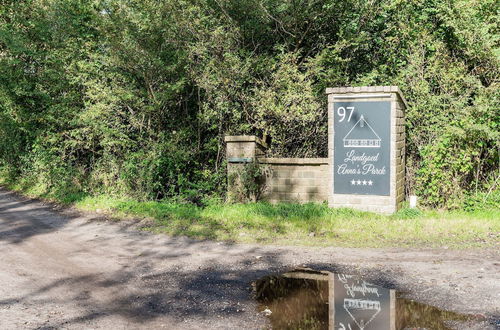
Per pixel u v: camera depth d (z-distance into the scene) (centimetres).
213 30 1294
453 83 1180
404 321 514
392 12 1336
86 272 703
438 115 1159
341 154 1064
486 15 1188
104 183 1350
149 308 562
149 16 1228
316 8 1311
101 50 1380
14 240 907
